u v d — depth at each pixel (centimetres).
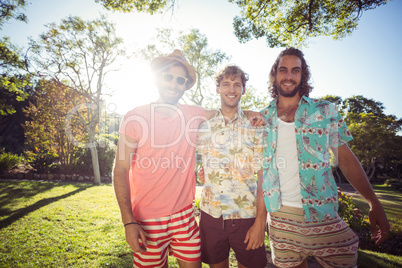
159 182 184
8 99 2628
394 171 3350
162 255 186
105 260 349
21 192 892
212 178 209
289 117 191
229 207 201
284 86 188
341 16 754
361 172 171
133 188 188
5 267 327
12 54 1009
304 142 178
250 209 201
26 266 331
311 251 178
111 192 927
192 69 215
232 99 204
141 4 728
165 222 184
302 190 176
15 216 579
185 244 192
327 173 177
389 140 2417
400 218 841
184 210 194
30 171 1388
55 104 1378
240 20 873
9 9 973
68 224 519
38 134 1416
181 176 195
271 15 846
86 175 1384
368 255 419
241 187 203
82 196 836
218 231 204
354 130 2581
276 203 181
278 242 186
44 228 490
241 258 203
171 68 201
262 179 196
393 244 537
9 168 1388
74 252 376
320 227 174
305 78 196
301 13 801
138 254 184
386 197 1694
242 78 210
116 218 564
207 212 209
